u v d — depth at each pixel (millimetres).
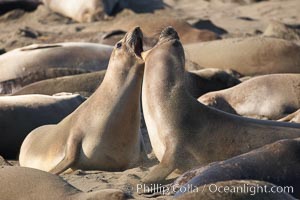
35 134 40781
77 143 37531
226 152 34500
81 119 38000
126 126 37406
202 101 50094
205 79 52938
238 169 28609
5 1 87875
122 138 37469
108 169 37906
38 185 28469
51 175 29031
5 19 86562
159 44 36906
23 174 29031
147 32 72500
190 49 62781
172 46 36531
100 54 60000
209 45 62344
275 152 29297
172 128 35000
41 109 45438
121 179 34250
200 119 35094
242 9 91125
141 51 37875
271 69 60250
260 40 61125
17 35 75438
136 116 37656
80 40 71562
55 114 45750
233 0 95000
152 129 35812
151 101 35812
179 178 30188
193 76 52688
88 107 38156
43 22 85000
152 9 88625
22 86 58906
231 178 28234
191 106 35312
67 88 52812
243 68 60812
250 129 34906
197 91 52594
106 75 38125
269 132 34844
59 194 27906
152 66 36312
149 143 43625
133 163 38219
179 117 35094
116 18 84500
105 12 84750
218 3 95312
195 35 70625
